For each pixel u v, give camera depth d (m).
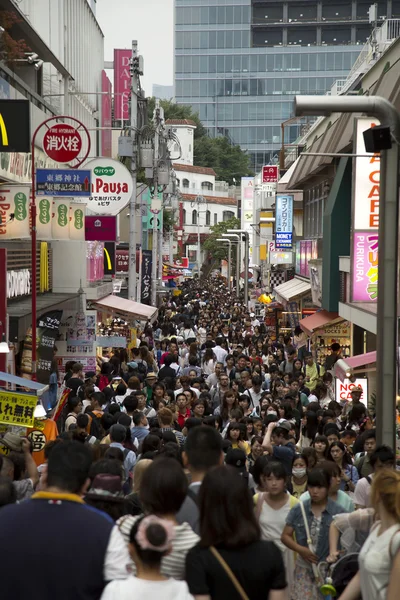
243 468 11.80
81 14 60.22
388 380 11.76
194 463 7.37
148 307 38.91
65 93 49.75
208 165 179.88
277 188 66.62
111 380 26.66
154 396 21.80
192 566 5.79
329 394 29.23
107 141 73.06
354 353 36.97
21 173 31.59
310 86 187.50
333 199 37.53
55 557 5.41
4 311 22.94
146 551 5.36
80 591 5.41
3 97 28.81
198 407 18.58
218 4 188.50
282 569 5.84
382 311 11.73
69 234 34.81
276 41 190.38
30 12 49.59
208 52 190.25
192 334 44.31
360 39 185.62
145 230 80.88
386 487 6.39
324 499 9.34
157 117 57.69
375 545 6.36
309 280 50.03
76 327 32.03
